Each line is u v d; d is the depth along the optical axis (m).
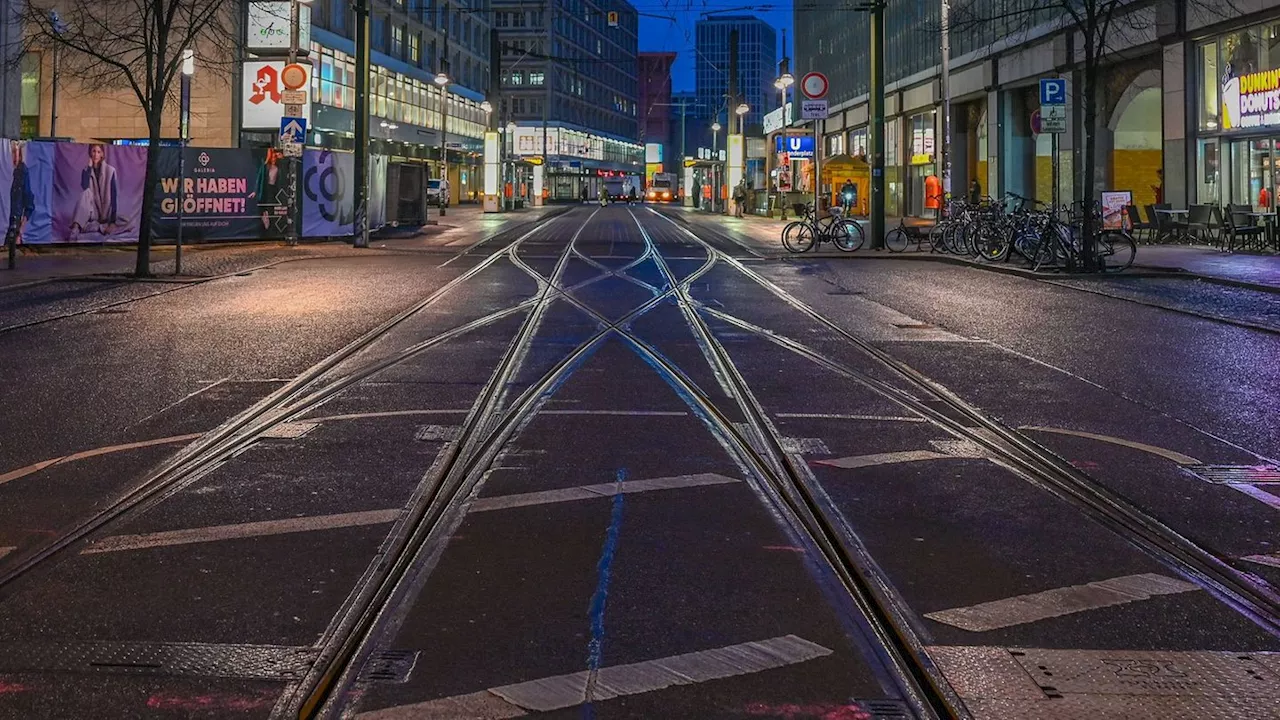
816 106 38.50
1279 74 26.52
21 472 6.12
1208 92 29.70
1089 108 20.19
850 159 52.22
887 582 4.44
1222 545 5.00
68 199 25.27
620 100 155.50
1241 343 11.71
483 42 98.94
